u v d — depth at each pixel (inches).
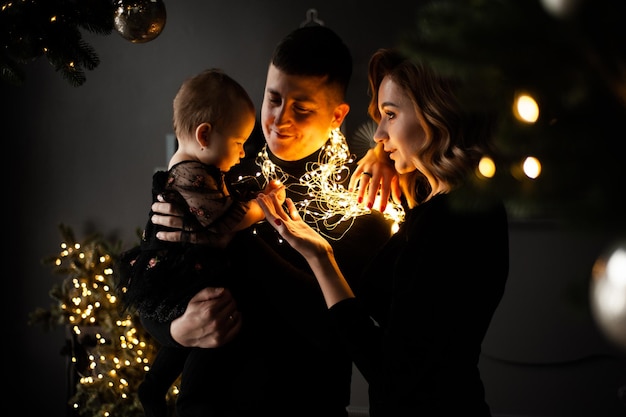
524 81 34.7
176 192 73.1
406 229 69.7
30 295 173.3
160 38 167.6
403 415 62.7
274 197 71.6
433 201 66.1
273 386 70.9
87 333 149.9
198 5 166.6
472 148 65.1
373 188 75.9
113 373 140.6
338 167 82.4
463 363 64.4
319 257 67.1
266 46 165.0
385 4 159.0
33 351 172.9
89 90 170.4
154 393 79.7
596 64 32.6
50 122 171.9
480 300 63.6
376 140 71.0
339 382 75.5
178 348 79.4
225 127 73.8
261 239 74.5
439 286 62.7
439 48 35.4
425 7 37.6
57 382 172.1
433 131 65.6
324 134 78.0
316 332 69.0
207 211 71.7
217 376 72.6
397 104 67.6
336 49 75.4
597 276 30.2
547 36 33.5
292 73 73.3
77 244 159.6
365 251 78.1
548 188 32.8
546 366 154.6
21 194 173.3
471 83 36.5
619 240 30.1
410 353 62.4
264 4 164.4
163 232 73.7
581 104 33.4
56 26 74.9
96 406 149.2
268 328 73.0
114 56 169.2
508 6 34.0
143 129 169.6
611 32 31.7
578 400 153.9
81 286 153.5
